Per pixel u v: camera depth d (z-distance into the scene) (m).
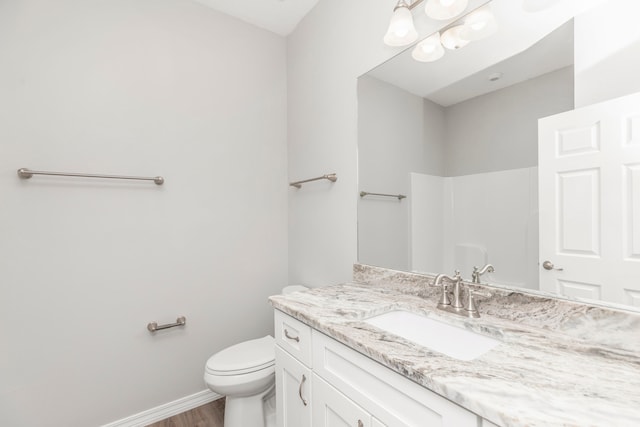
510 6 1.01
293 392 1.17
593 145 0.81
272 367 1.48
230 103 2.01
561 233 0.88
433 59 1.25
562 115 0.88
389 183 1.43
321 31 1.86
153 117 1.72
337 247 1.76
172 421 1.70
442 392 0.60
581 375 0.64
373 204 1.52
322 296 1.30
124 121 1.64
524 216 0.97
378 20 1.46
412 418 0.69
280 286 2.23
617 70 0.77
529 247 0.96
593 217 0.81
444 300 1.11
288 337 1.19
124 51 1.64
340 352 0.91
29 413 1.39
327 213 1.83
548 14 0.91
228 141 2.00
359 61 1.58
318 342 1.02
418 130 1.30
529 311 0.93
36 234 1.41
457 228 1.17
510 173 1.01
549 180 0.91
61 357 1.46
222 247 1.97
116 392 1.60
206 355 1.89
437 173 1.23
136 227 1.67
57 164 1.46
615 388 0.59
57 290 1.46
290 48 2.21
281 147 2.24
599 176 0.80
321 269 1.89
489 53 1.06
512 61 1.00
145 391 1.68
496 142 1.05
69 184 1.49
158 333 1.73
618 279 0.77
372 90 1.51
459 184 1.16
